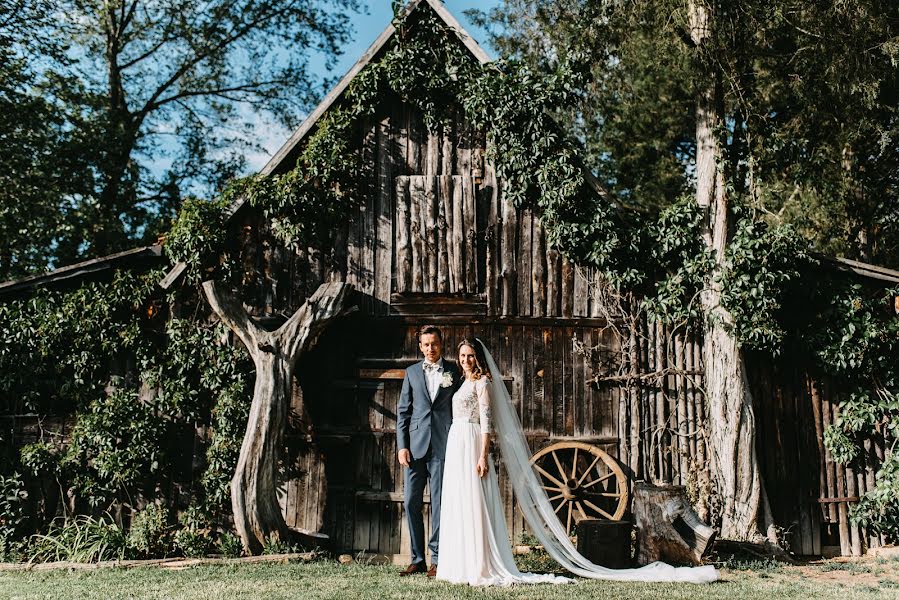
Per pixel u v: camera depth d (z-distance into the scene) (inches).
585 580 263.6
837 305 374.3
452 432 269.1
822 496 371.6
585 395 381.1
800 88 462.0
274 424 350.6
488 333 387.5
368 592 233.8
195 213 388.8
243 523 338.3
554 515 284.0
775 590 250.4
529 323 386.0
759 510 355.6
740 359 368.2
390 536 369.7
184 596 233.6
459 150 403.5
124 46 807.1
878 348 374.0
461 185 397.1
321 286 377.7
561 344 386.0
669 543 306.8
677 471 371.2
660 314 379.2
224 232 394.0
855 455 369.7
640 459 372.2
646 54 444.1
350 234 399.2
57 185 693.3
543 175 381.7
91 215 682.8
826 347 372.5
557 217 382.9
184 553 348.5
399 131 407.5
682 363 380.5
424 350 296.7
